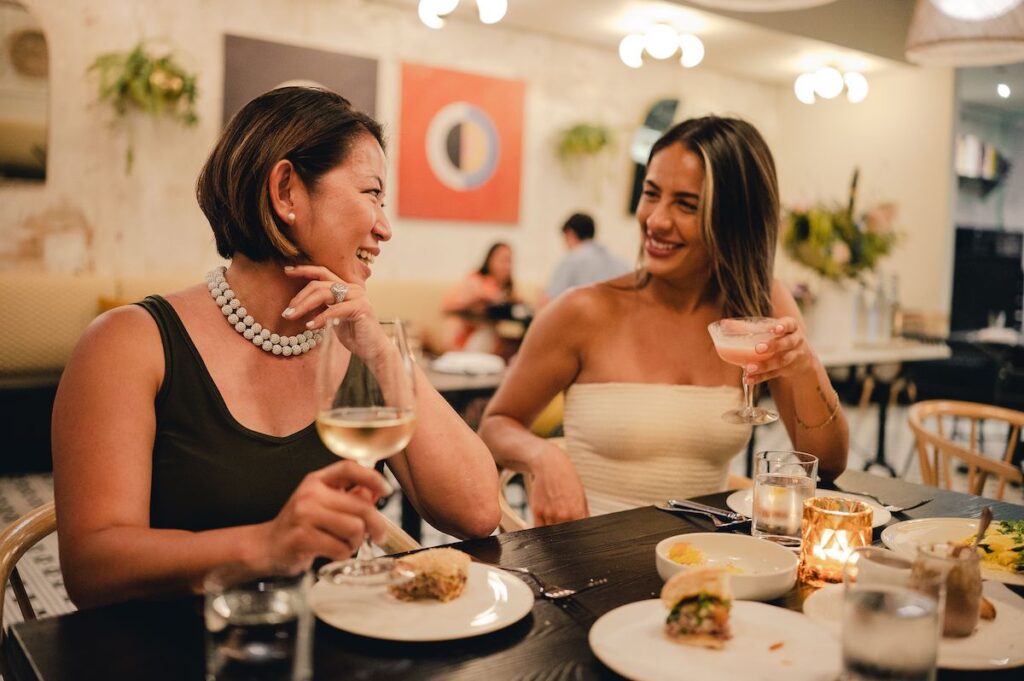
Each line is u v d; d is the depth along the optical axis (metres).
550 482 1.64
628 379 1.99
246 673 0.78
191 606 1.02
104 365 1.17
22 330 4.96
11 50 4.91
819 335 5.68
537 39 6.92
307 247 1.28
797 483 1.32
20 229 5.04
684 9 6.09
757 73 8.04
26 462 4.66
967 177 9.98
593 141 7.02
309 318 1.31
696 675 0.84
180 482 1.22
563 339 2.02
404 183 6.44
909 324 7.81
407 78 6.35
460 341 6.64
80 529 1.07
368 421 0.95
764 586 1.06
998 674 0.90
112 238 5.33
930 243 7.78
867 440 6.50
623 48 6.37
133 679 0.84
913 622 0.77
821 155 8.48
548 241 7.20
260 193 1.24
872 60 7.38
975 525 1.38
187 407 1.23
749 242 1.90
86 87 5.16
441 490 1.39
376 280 6.35
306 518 0.90
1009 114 10.24
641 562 1.23
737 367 1.99
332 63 6.00
